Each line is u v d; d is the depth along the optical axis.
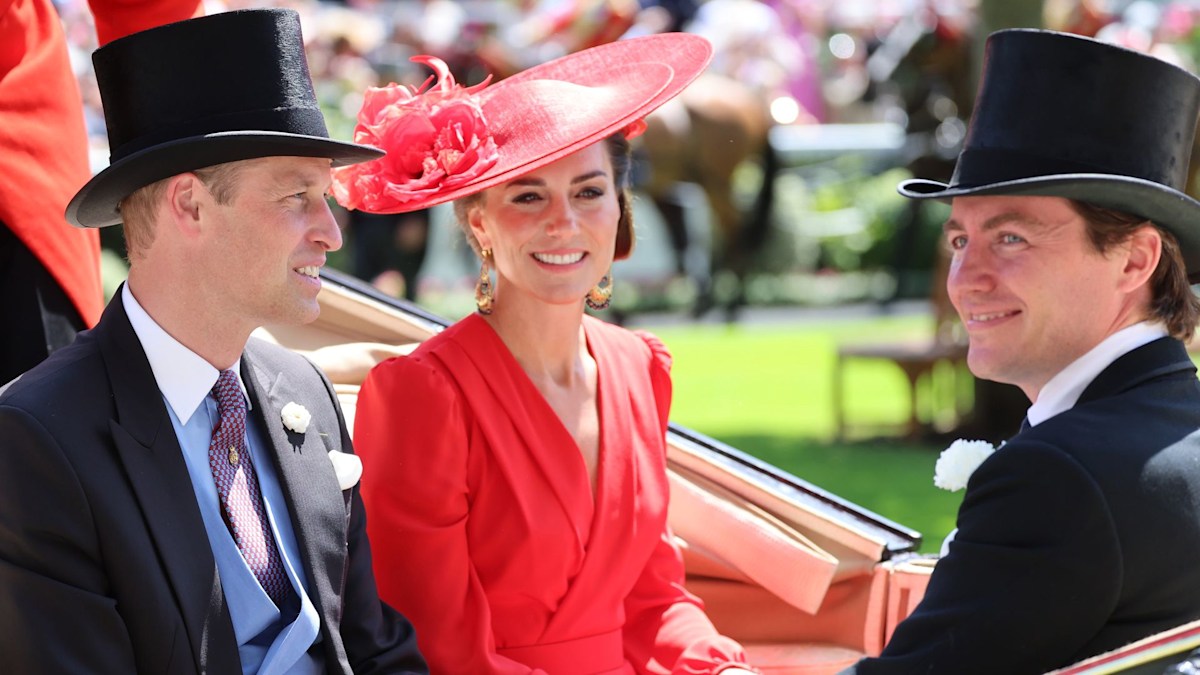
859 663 6.85
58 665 6.41
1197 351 31.73
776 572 9.71
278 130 6.88
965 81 31.23
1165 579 6.43
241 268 6.90
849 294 41.78
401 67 33.47
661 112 38.19
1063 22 34.56
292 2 33.91
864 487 22.11
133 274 7.03
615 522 8.67
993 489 6.57
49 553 6.48
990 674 6.49
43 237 9.27
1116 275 6.97
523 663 8.45
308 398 7.65
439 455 8.17
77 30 30.53
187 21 6.81
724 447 10.49
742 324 39.03
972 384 27.77
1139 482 6.41
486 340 8.52
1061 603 6.38
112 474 6.65
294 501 7.24
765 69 39.44
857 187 42.31
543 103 8.62
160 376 6.98
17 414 6.54
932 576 6.83
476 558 8.38
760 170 39.09
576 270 8.48
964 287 7.12
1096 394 6.96
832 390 28.00
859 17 42.81
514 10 35.44
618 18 34.38
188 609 6.68
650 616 9.09
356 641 7.51
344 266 34.91
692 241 39.34
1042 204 6.93
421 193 8.27
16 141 9.21
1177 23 39.34
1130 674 5.85
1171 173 7.21
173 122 6.82
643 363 9.25
